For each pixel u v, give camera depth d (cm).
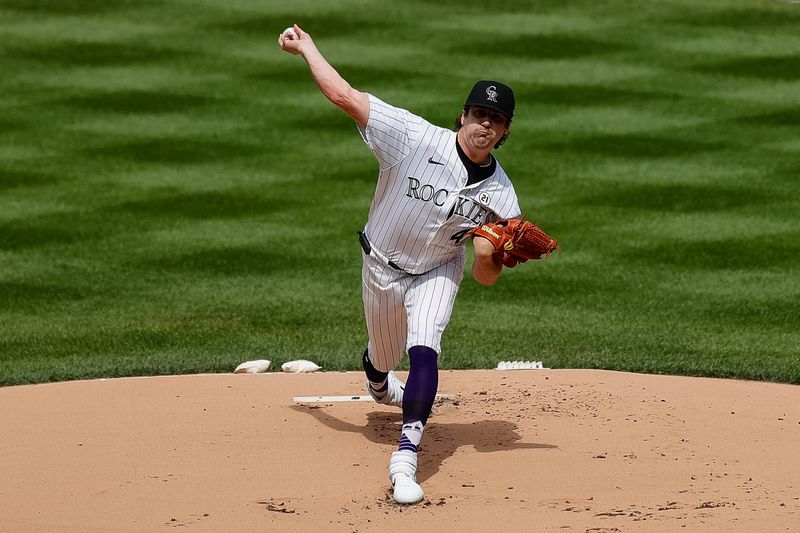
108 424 2441
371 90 5900
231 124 5509
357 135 5409
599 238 4191
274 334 3303
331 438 2331
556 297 3662
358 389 2733
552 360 3047
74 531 1855
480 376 2866
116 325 3378
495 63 6425
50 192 4641
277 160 5053
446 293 2136
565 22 7262
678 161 5038
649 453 2227
